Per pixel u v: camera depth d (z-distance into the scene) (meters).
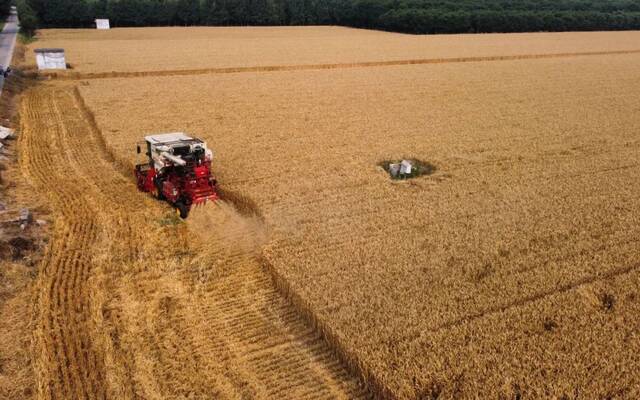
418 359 11.82
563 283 15.05
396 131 31.52
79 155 27.67
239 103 38.38
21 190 22.47
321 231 18.39
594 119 35.41
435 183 23.38
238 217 20.45
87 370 12.35
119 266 16.73
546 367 11.70
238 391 11.81
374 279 15.16
